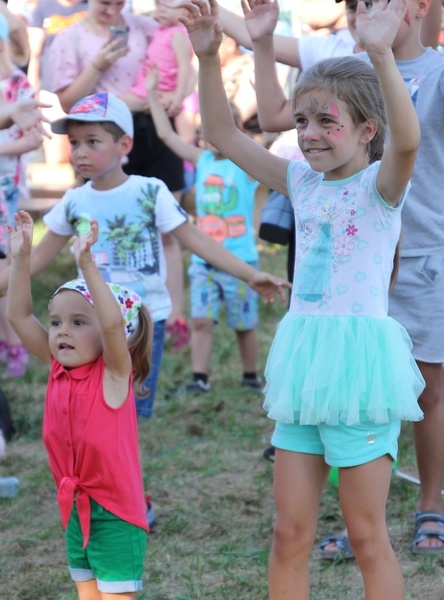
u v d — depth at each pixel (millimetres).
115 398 3336
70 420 3328
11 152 6094
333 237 3270
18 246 3420
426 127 4070
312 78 3213
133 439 3402
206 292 6738
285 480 3291
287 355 3293
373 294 3242
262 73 4129
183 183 7805
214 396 6723
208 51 3508
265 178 3570
